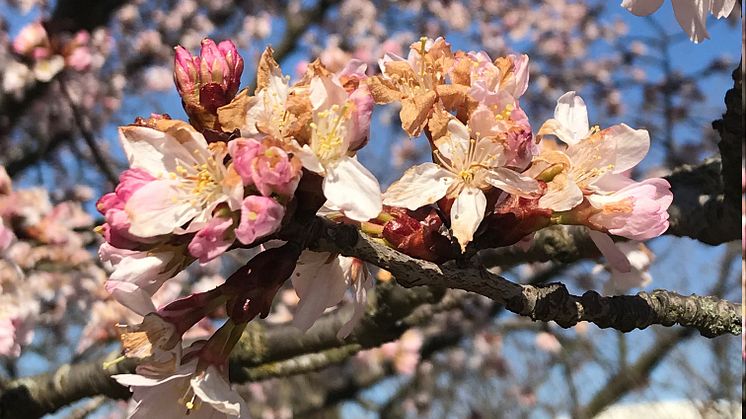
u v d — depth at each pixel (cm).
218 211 14
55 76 57
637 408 120
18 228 45
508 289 17
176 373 15
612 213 17
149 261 15
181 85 16
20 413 35
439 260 16
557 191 16
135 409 15
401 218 16
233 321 15
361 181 15
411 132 16
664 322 19
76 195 88
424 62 16
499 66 16
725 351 105
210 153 14
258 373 36
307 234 15
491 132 16
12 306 39
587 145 17
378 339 35
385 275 34
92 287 55
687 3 17
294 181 14
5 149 79
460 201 16
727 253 107
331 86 15
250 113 15
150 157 15
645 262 23
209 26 106
